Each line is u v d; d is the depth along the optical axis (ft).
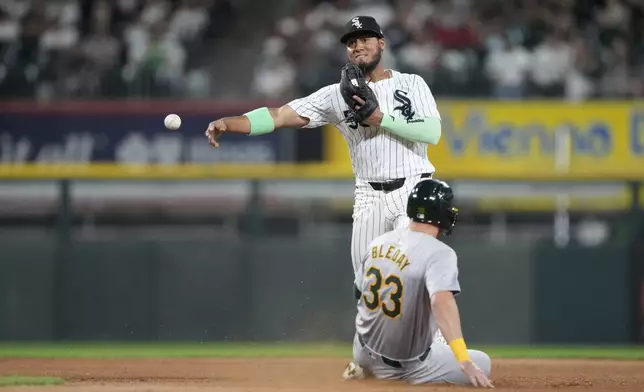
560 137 184.14
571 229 185.16
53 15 207.41
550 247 174.29
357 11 215.10
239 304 173.37
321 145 181.98
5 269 175.63
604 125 184.55
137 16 210.59
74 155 185.26
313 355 137.80
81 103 185.78
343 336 171.73
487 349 162.91
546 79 202.08
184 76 193.26
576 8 215.51
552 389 72.69
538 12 214.48
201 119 185.68
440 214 72.08
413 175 81.41
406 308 71.10
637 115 184.85
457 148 183.73
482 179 175.42
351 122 80.74
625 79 200.85
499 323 173.58
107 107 185.88
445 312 69.31
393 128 79.25
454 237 173.88
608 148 184.44
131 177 176.76
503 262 173.68
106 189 182.70
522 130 184.24
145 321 174.09
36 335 175.11
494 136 184.14
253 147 183.01
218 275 173.68
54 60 197.57
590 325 173.78
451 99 185.06
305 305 172.45
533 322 173.58
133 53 202.28
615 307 173.68
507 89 187.93
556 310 173.88
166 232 185.47
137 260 174.70
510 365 110.52
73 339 174.70
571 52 207.62
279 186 179.22
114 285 174.81
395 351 73.15
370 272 72.69
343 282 172.35
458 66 204.23
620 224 179.83
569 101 184.96
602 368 106.42
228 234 184.65
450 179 176.04
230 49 196.95
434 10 214.69
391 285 71.36
